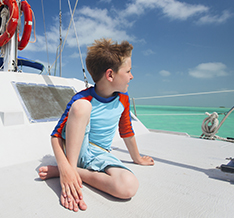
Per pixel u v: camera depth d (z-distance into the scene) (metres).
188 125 14.61
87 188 1.21
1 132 1.98
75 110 1.04
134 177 1.06
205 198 1.14
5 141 1.89
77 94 1.21
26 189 1.20
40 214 0.95
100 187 1.14
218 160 1.85
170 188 1.26
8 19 3.78
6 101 2.41
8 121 2.11
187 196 1.16
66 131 1.09
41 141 2.07
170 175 1.47
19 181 1.32
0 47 4.22
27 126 2.20
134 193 1.06
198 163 1.76
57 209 0.99
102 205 1.03
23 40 4.19
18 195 1.13
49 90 2.89
